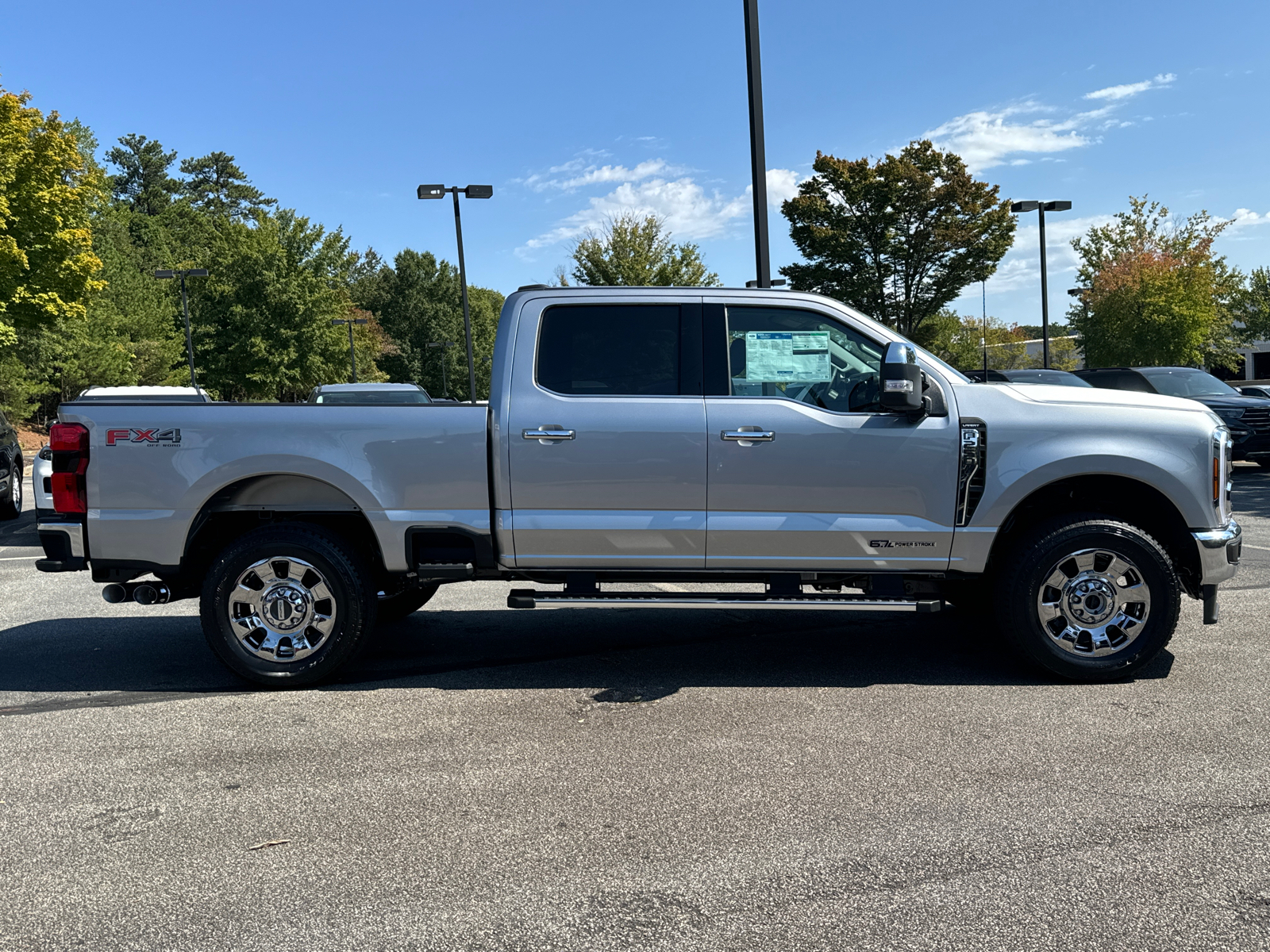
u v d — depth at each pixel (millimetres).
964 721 4398
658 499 4938
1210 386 16969
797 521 4926
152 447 4980
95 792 3727
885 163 36750
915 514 4918
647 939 2645
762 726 4387
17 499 14172
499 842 3250
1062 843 3168
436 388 102812
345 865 3105
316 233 55250
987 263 37125
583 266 30016
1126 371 17219
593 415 4938
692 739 4223
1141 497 5062
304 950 2619
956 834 3246
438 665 5523
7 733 4426
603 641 6059
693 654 5719
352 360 58000
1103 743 4082
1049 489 5102
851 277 38094
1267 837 3186
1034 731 4238
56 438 5008
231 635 5023
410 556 5039
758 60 9414
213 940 2674
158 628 6660
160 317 49562
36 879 3037
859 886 2906
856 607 4953
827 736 4230
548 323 5070
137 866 3119
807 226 37781
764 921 2723
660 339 5039
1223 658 5352
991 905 2785
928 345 41625
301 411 4996
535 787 3719
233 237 54312
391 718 4586
